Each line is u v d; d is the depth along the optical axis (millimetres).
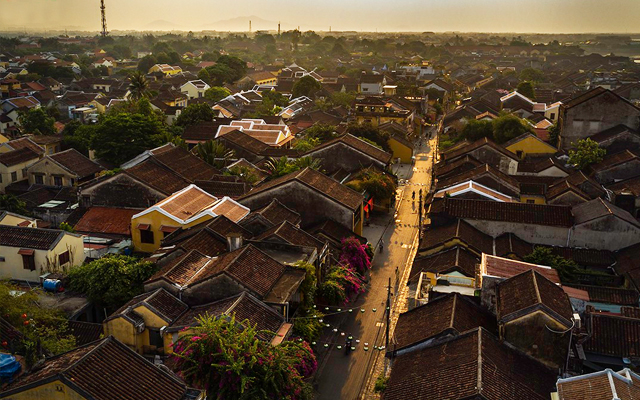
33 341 27141
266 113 116188
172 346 28781
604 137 72438
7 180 69188
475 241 46812
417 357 28344
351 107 125250
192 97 145125
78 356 22578
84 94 134875
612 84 152500
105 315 39406
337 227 50750
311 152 73312
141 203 55625
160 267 40125
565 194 55594
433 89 144250
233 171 65375
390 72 185125
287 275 35906
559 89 161875
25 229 44188
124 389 21391
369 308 43938
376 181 64750
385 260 53469
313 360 30766
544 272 33500
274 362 25969
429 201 60094
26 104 117125
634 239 46562
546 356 27312
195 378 25547
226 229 43594
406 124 101438
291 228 43062
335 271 42344
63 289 40594
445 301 31531
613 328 31031
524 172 68125
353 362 36875
